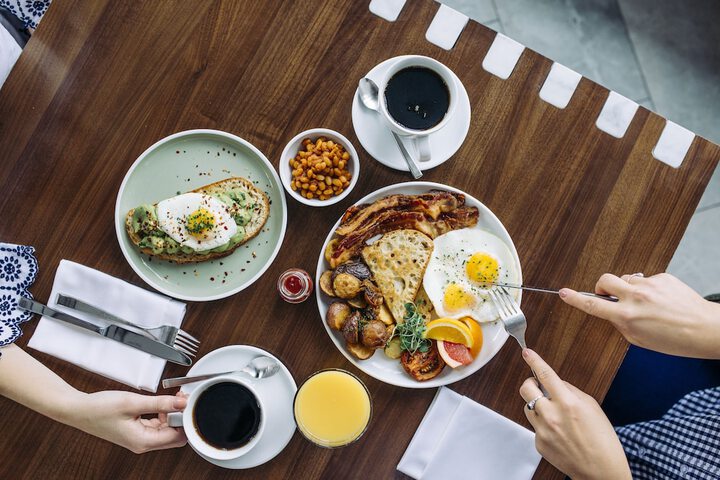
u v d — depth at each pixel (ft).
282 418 5.94
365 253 6.05
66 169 6.21
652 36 9.84
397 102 5.79
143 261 6.18
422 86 5.79
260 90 6.20
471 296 6.00
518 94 6.17
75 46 6.16
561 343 6.15
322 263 5.94
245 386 5.66
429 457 6.03
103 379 6.18
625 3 9.86
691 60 9.82
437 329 5.82
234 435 5.79
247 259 6.24
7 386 5.81
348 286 5.76
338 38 6.16
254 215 6.19
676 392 7.00
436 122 5.78
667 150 6.17
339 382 5.82
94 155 6.22
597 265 6.19
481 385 6.13
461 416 6.00
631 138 6.18
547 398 5.57
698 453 5.93
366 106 6.07
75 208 6.21
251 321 6.15
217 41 6.18
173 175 6.20
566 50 9.84
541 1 9.82
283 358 6.14
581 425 5.39
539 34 9.84
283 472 6.09
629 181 6.19
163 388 6.20
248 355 6.00
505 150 6.21
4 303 6.11
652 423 6.37
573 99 6.16
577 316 6.16
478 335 5.93
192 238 5.94
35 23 7.20
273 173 6.08
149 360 6.08
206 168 6.23
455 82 5.65
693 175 6.16
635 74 9.84
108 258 6.24
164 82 6.20
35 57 6.15
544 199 6.21
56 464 6.12
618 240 6.19
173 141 6.15
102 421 5.76
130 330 6.13
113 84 6.19
